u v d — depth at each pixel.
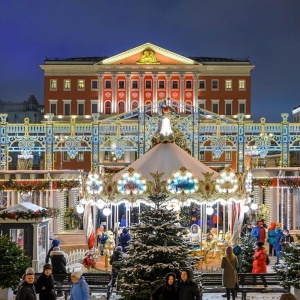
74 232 36.19
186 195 24.38
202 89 88.50
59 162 78.50
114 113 87.38
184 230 16.20
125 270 15.80
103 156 71.25
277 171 35.12
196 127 42.69
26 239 21.19
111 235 27.00
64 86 87.75
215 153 43.09
